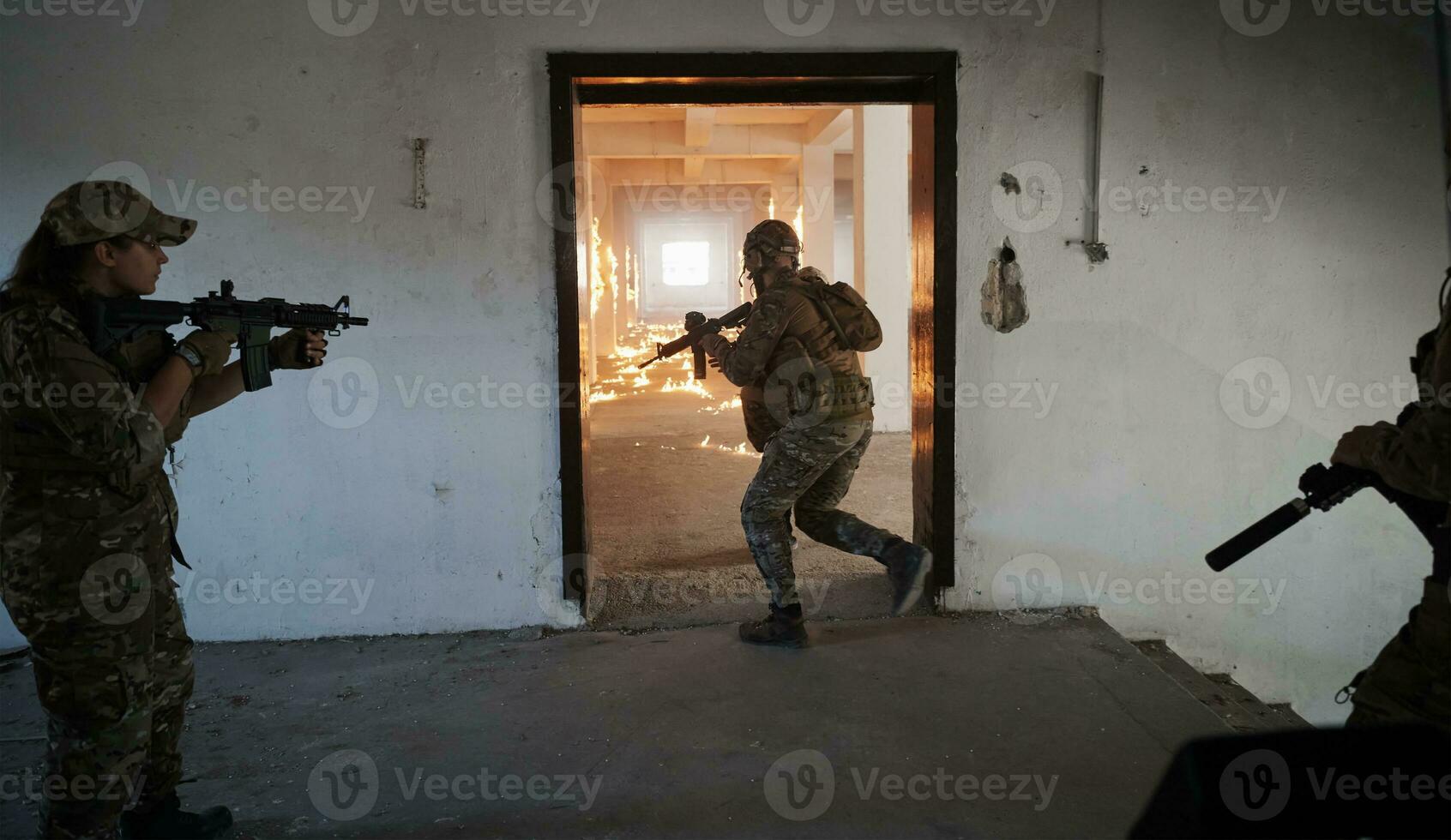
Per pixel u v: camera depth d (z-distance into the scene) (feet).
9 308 6.75
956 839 8.06
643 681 11.41
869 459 24.29
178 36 12.17
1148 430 13.35
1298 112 13.01
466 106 12.44
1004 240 12.95
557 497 13.02
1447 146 13.12
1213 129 12.96
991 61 12.72
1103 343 13.17
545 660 12.13
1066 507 13.41
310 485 12.84
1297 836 3.82
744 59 12.50
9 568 6.74
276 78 12.29
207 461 12.73
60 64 12.12
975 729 10.09
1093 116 12.87
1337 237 13.20
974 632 12.81
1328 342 13.33
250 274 12.51
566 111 12.46
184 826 7.95
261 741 10.05
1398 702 6.08
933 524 13.37
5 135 12.15
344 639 13.03
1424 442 5.79
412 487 12.93
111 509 6.93
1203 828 3.84
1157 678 11.36
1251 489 13.51
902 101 13.61
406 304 12.66
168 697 7.82
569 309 12.71
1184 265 13.14
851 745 9.76
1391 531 13.64
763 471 12.07
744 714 10.50
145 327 7.14
